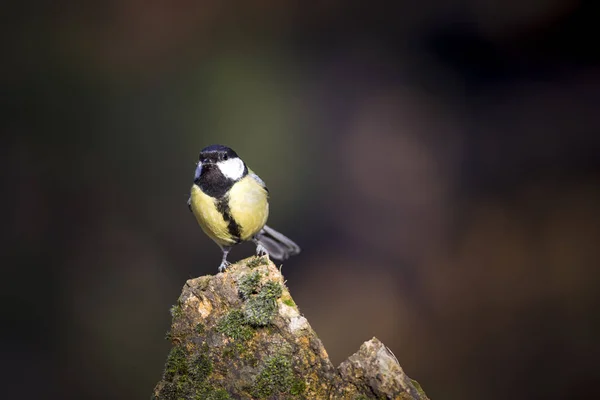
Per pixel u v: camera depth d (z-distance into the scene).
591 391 10.97
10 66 13.92
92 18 14.62
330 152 15.30
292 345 4.46
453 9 16.92
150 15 15.02
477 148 15.51
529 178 14.85
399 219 14.47
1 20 14.10
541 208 14.07
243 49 15.66
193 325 4.73
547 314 12.32
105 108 14.19
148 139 14.12
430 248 13.91
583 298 12.34
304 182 14.77
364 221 14.43
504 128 15.84
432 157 15.46
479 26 16.84
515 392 11.28
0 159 13.23
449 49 17.03
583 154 14.95
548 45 16.58
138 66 14.75
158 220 13.36
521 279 13.02
